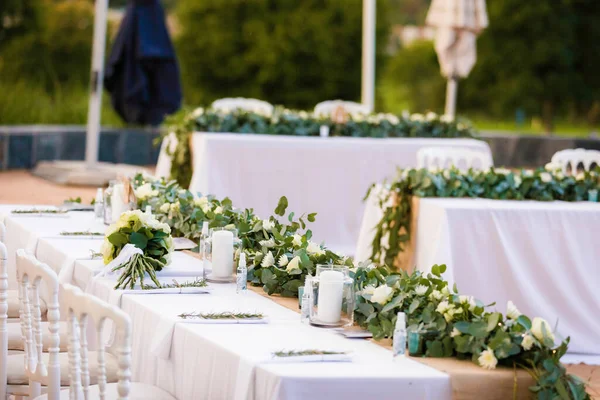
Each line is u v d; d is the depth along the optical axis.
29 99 21.66
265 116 13.11
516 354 4.26
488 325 4.34
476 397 4.10
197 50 27.81
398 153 12.27
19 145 19.11
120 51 16.72
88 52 24.31
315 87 27.81
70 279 6.28
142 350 5.13
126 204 7.56
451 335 4.38
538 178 9.17
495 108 31.36
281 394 3.95
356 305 4.86
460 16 15.70
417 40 33.69
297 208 11.97
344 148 12.05
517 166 21.38
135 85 16.66
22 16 24.14
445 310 4.47
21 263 4.98
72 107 21.98
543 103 31.06
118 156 20.61
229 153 11.80
